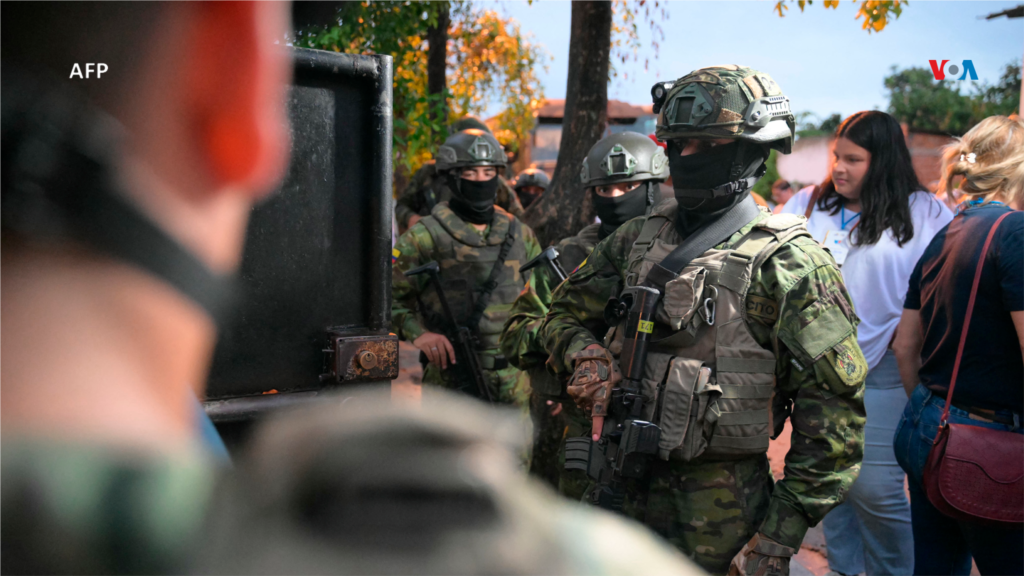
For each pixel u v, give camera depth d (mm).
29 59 198
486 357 3734
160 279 208
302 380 1991
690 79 2018
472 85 14297
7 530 163
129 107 206
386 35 6957
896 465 2727
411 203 6578
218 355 1896
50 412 186
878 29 5605
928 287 2344
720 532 1884
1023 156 2238
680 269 1979
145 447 187
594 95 5977
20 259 194
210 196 220
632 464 1889
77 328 195
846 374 1820
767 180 14484
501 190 6008
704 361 1907
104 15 203
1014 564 2107
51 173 193
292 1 269
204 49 217
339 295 2031
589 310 2307
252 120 221
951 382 2215
